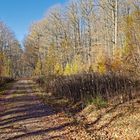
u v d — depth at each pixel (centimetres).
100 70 3278
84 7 5744
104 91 2139
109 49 4622
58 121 1645
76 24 6750
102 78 2334
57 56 7731
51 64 7781
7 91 4066
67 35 7562
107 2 3434
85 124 1537
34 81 7100
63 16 7744
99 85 2234
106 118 1520
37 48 10131
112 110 1612
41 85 4856
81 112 1866
